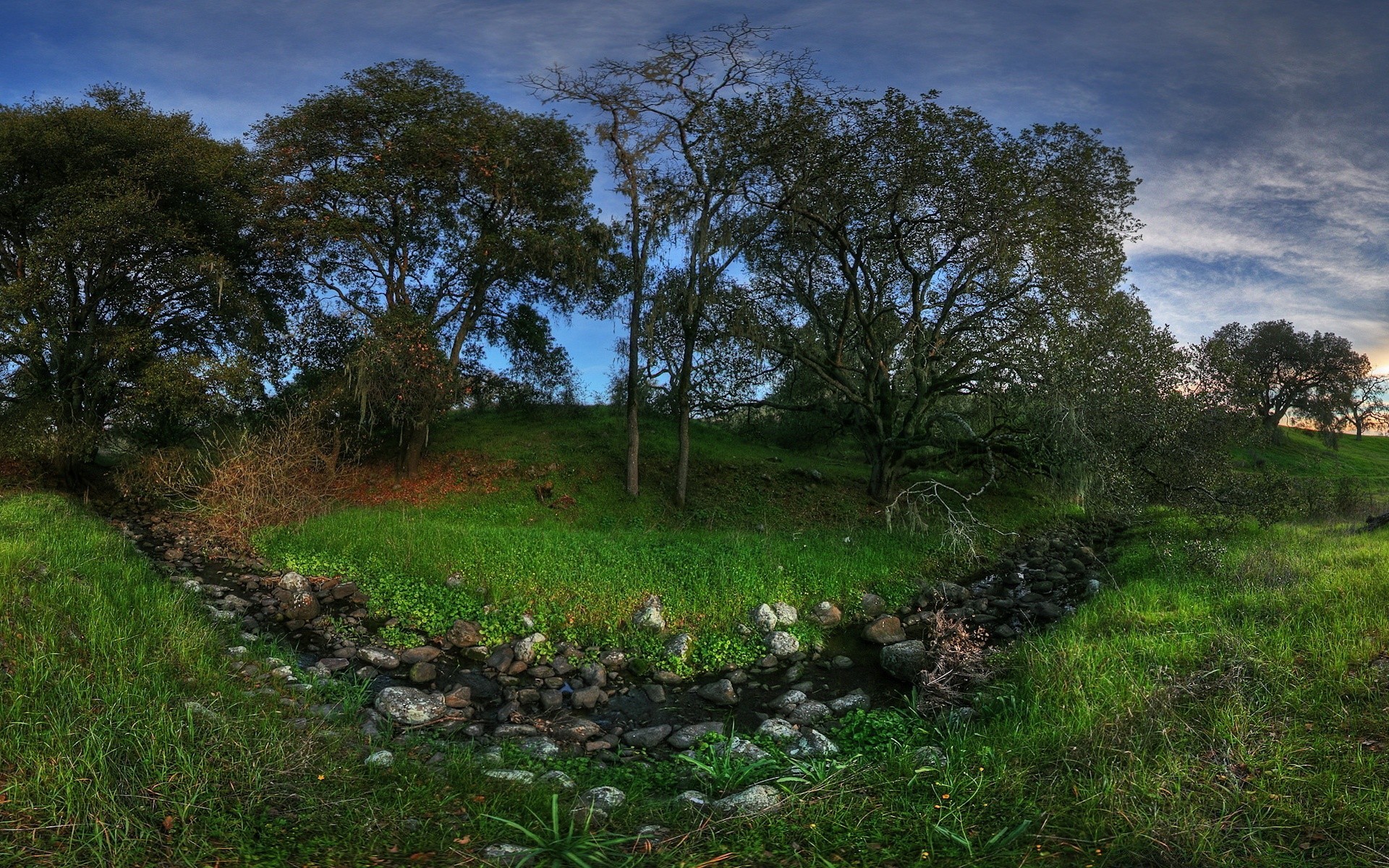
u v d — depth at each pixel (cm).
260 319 2222
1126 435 1622
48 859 405
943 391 2131
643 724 862
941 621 1070
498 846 453
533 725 830
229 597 1188
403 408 1986
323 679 862
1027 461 1861
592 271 2020
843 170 1816
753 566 1334
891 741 726
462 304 2238
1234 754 548
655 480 2170
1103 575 1455
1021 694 771
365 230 2022
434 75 2031
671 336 2066
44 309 2005
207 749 539
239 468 1611
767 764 633
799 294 2205
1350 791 489
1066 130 1845
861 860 442
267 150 1989
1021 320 1923
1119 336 1689
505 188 2020
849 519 2014
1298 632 777
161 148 2098
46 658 638
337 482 2011
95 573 983
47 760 487
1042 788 529
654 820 519
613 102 1898
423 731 777
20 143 1975
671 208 1956
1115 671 742
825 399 2417
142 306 2233
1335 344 4394
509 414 2758
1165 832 455
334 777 538
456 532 1500
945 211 1856
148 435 2195
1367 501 2011
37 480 2083
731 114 1781
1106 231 1894
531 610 1165
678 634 1090
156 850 427
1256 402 1764
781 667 1048
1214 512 1605
